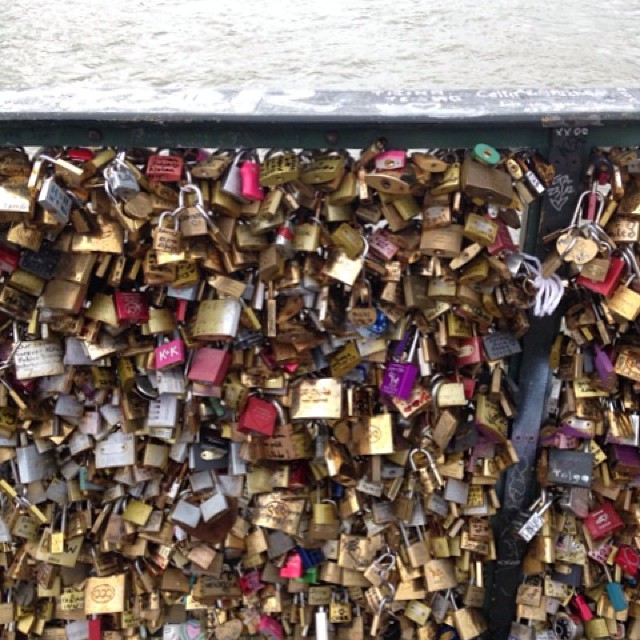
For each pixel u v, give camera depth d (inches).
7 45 197.2
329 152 70.0
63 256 72.1
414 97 70.3
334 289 75.0
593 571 90.7
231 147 68.8
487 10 206.7
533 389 83.7
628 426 82.7
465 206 72.7
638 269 75.1
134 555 84.9
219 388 76.7
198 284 74.0
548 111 67.4
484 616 93.7
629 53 195.8
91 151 68.3
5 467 84.0
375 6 204.1
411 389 78.6
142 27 201.0
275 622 90.5
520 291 75.6
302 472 83.9
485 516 87.0
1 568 88.8
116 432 80.8
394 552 87.0
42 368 75.8
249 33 197.8
